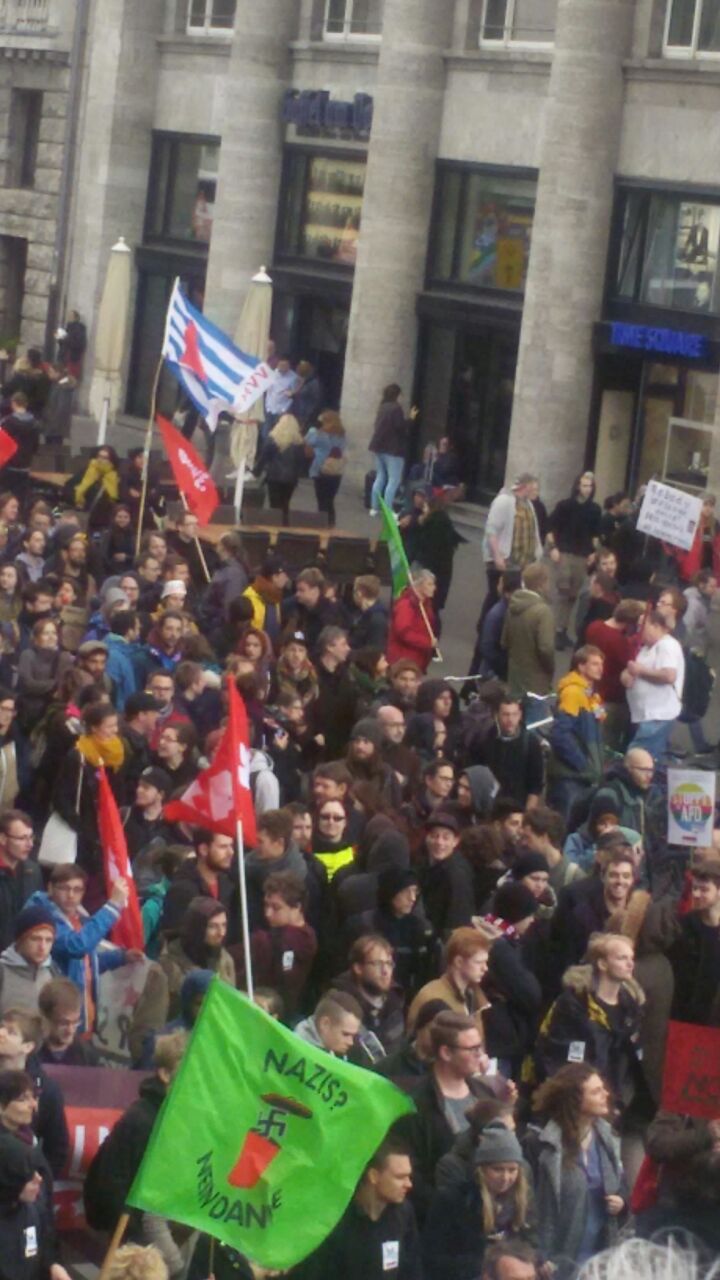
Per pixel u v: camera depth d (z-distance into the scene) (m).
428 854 16.94
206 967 14.36
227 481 41.28
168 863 15.91
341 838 16.92
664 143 40.31
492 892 16.66
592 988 14.46
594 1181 12.58
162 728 18.69
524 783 21.16
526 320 41.84
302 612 25.95
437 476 43.38
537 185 42.44
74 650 24.09
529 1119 14.30
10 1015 12.06
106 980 14.38
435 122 45.12
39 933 13.92
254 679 20.41
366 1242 11.12
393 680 21.83
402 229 45.25
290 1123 10.33
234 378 31.67
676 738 28.56
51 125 56.44
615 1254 6.47
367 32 47.53
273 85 48.94
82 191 54.06
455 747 21.25
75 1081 13.06
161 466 36.59
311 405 45.59
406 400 45.72
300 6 48.69
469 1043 12.49
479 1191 11.70
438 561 31.58
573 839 18.48
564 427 41.47
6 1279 11.09
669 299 40.53
